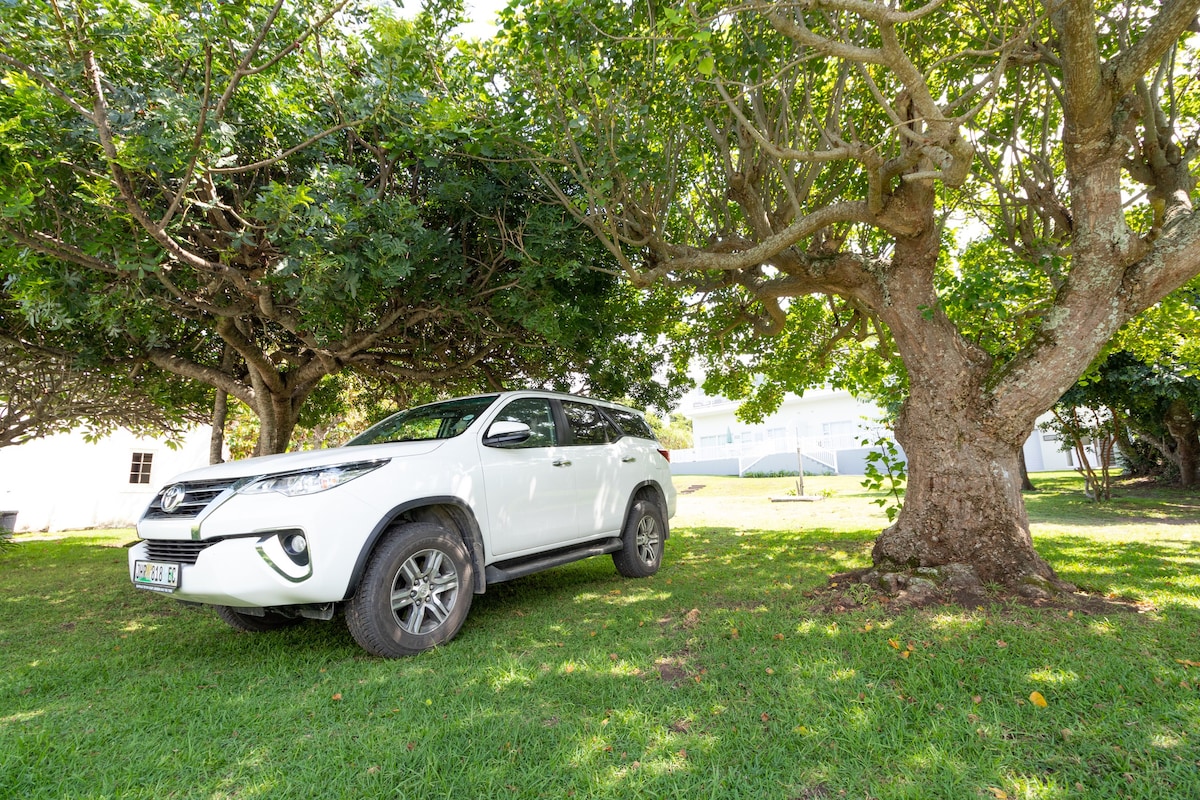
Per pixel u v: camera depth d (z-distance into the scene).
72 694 3.27
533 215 6.23
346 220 5.05
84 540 13.37
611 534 5.67
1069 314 4.59
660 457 6.67
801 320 10.10
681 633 3.94
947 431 4.93
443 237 6.29
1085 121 4.30
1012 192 6.65
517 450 4.87
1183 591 4.54
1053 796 2.02
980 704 2.70
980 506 4.73
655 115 6.21
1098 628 3.61
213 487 3.66
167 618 5.10
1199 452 15.08
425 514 4.17
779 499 16.12
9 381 10.50
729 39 5.81
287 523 3.39
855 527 9.45
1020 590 4.35
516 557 4.68
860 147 4.45
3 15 3.77
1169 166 5.15
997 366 5.94
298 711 2.90
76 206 5.02
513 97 5.62
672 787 2.14
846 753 2.34
